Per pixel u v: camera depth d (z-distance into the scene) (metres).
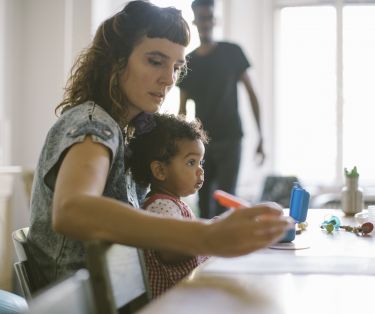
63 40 3.56
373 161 4.31
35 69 3.60
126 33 1.05
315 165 4.37
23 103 3.63
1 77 3.41
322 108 4.35
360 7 4.29
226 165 3.30
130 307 0.80
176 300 0.66
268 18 4.40
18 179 3.30
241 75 3.36
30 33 3.60
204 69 3.30
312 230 1.35
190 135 1.34
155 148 1.31
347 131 4.34
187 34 1.09
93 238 0.70
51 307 0.51
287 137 4.43
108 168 0.84
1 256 2.83
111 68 1.05
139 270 0.85
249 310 0.62
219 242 0.66
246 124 4.24
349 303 0.67
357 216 1.52
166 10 1.07
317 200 3.56
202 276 0.78
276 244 1.10
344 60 4.32
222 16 4.14
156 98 1.08
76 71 1.09
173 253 1.13
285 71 4.42
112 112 1.05
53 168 0.87
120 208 0.70
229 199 1.25
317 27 4.34
